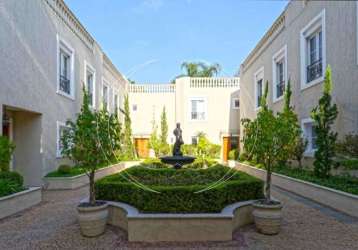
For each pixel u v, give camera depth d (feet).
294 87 38.91
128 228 15.79
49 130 35.42
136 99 71.87
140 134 63.93
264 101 30.53
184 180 22.30
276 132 18.29
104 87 58.39
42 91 33.40
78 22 43.37
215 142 72.90
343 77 28.48
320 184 26.48
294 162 39.42
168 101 73.26
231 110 73.72
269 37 48.06
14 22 27.27
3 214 20.89
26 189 25.26
